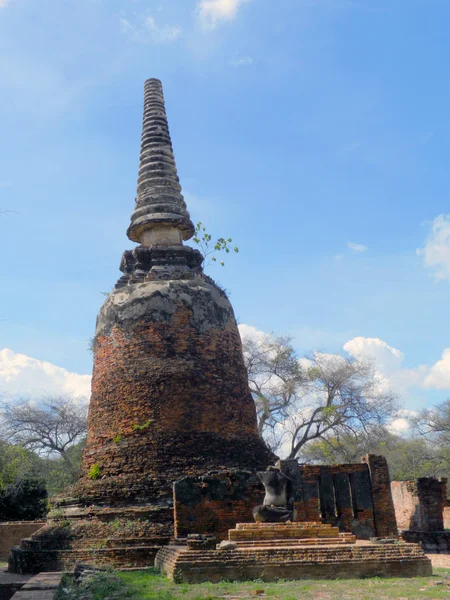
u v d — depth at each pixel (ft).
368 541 52.01
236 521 59.98
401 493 98.84
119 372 71.31
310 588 40.11
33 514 117.08
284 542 48.96
